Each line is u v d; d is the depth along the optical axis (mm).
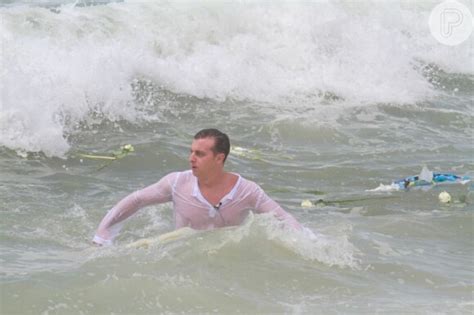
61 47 29250
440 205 21000
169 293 14180
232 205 16609
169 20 32438
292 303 14164
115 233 16578
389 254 16875
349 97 31812
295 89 31641
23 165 22953
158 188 16688
